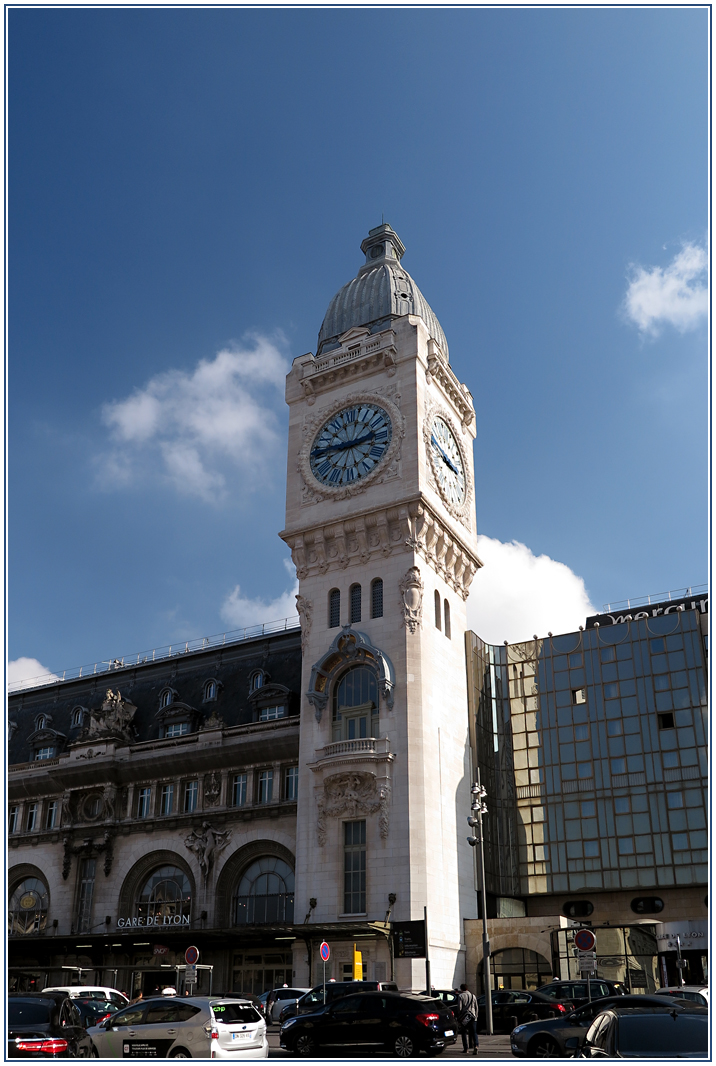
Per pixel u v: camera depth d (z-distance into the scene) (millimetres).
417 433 60469
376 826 52156
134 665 81812
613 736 62531
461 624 64375
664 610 67812
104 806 70250
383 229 77188
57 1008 24422
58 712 84000
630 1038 17719
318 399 66688
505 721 66375
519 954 53750
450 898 53562
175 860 65625
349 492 61375
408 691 54469
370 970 49750
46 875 71250
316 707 57062
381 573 58500
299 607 61094
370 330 68500
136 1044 26484
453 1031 31484
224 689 73375
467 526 66750
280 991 47344
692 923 54250
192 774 67750
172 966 57812
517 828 63438
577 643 65938
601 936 54844
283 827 61062
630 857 59375
